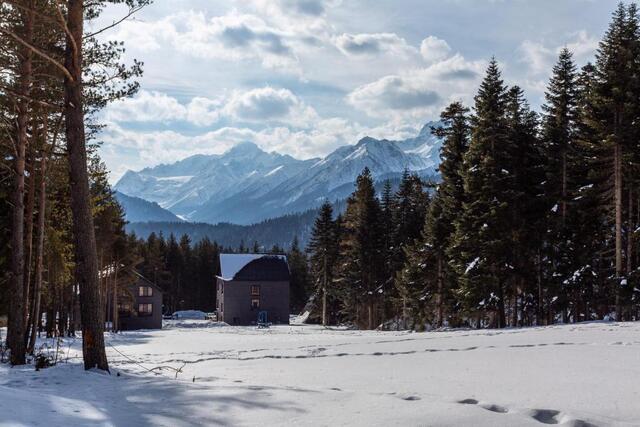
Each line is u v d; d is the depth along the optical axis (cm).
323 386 942
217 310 9012
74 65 1195
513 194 3453
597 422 609
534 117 3881
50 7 1579
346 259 6638
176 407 661
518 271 3531
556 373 1048
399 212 6119
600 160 3159
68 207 2877
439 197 4384
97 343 1130
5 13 1568
